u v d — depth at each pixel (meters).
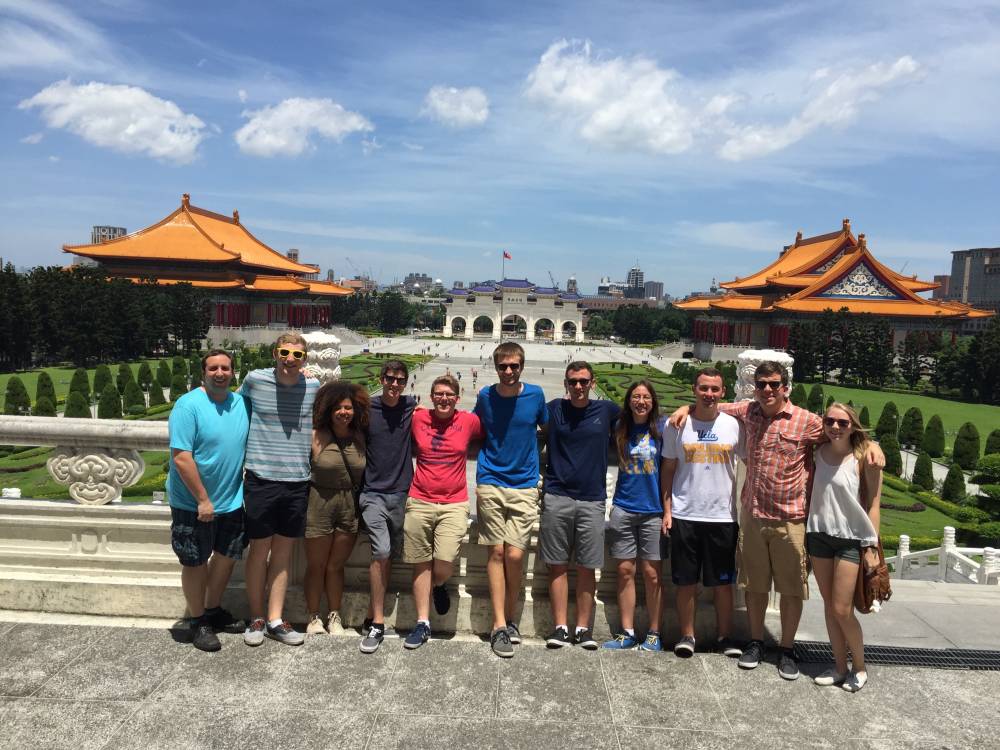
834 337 99.88
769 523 7.30
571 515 7.48
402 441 7.69
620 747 5.81
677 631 8.18
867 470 7.05
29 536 8.23
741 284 141.38
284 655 7.14
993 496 29.92
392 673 6.84
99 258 114.44
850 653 7.52
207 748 5.63
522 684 6.73
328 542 7.75
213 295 113.56
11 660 6.89
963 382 82.50
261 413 7.39
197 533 7.18
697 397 7.54
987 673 7.34
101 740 5.70
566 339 198.12
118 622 7.80
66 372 76.06
